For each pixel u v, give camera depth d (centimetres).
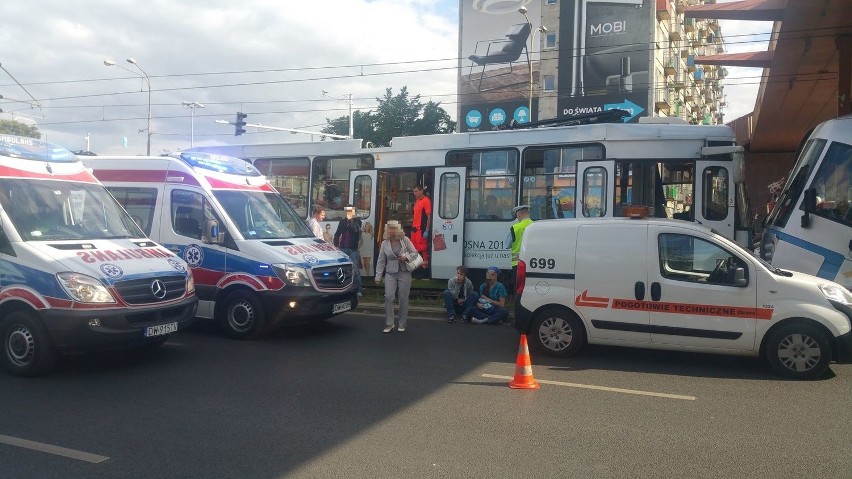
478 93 5434
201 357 870
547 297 876
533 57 5188
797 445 550
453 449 536
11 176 816
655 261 825
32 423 599
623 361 856
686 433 579
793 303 764
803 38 1612
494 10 5366
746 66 1998
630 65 4838
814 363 757
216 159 1112
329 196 1555
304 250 1020
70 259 760
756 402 675
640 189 1248
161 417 618
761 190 3609
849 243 905
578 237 867
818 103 2342
